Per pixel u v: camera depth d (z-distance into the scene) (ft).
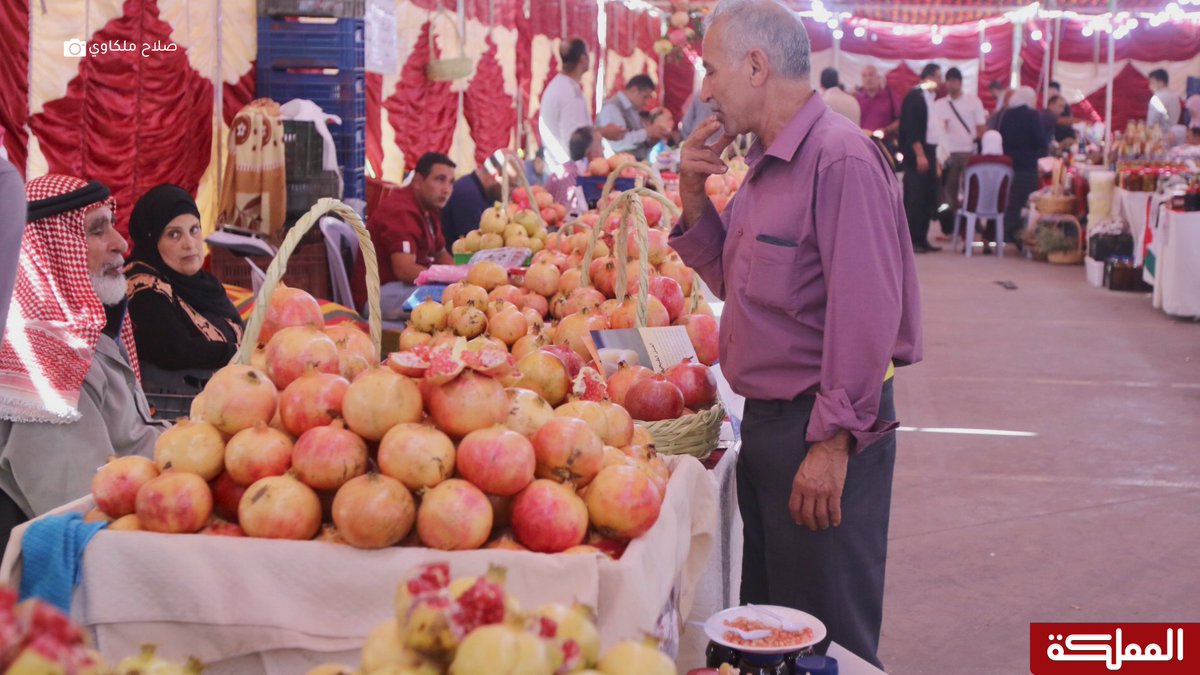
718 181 19.03
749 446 8.91
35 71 16.03
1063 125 58.54
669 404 8.79
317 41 19.48
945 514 17.03
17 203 7.29
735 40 8.39
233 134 18.19
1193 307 33.14
